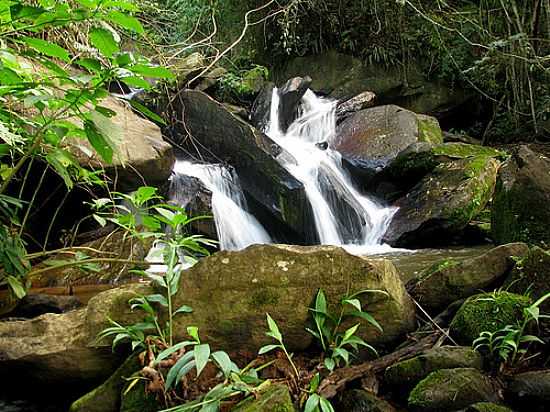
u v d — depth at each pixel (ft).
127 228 8.61
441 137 23.86
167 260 7.23
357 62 30.50
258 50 31.45
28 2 9.44
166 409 5.94
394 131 22.76
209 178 19.33
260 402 5.49
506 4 26.18
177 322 7.04
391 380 6.51
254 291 7.04
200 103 20.97
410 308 7.80
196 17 28.35
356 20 30.60
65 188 13.41
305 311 7.02
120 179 13.91
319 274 7.06
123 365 6.91
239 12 30.04
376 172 21.15
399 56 30.73
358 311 7.03
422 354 6.54
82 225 14.90
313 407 5.74
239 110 25.27
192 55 24.35
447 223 17.01
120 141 6.44
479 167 18.34
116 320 7.18
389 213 19.62
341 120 26.50
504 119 29.32
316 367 6.71
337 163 22.71
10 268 8.42
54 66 6.22
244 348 7.13
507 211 13.26
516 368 6.40
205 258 7.24
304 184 19.88
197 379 6.56
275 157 20.44
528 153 13.10
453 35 29.66
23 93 6.47
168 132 21.33
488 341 6.66
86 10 5.73
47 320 7.43
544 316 6.37
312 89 30.25
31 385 7.54
